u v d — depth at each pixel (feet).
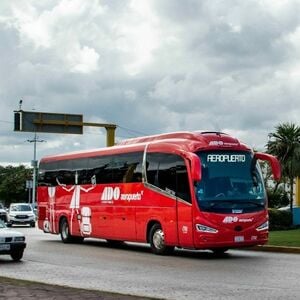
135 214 73.05
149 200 70.33
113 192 78.13
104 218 79.92
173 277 48.55
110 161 79.87
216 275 49.55
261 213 65.31
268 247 75.05
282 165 159.84
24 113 119.96
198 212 62.75
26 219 151.94
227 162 65.21
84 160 86.48
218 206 63.31
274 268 54.70
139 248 80.33
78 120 123.03
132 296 35.70
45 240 96.94
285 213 136.15
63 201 91.25
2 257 67.41
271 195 198.70
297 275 49.29
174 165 66.49
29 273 52.42
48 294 36.32
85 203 85.05
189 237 63.46
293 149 159.33
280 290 40.86
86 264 59.52
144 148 72.59
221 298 37.55
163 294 39.45
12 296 35.58
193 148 64.54
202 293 39.73
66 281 46.78
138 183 72.84
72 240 90.22
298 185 192.95
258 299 37.09
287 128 161.07
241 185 65.10
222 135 66.54
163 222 67.51
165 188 67.51
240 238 63.72
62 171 92.43
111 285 44.24
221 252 72.18
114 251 75.25
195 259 63.87
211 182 63.87
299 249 71.77
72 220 88.38
